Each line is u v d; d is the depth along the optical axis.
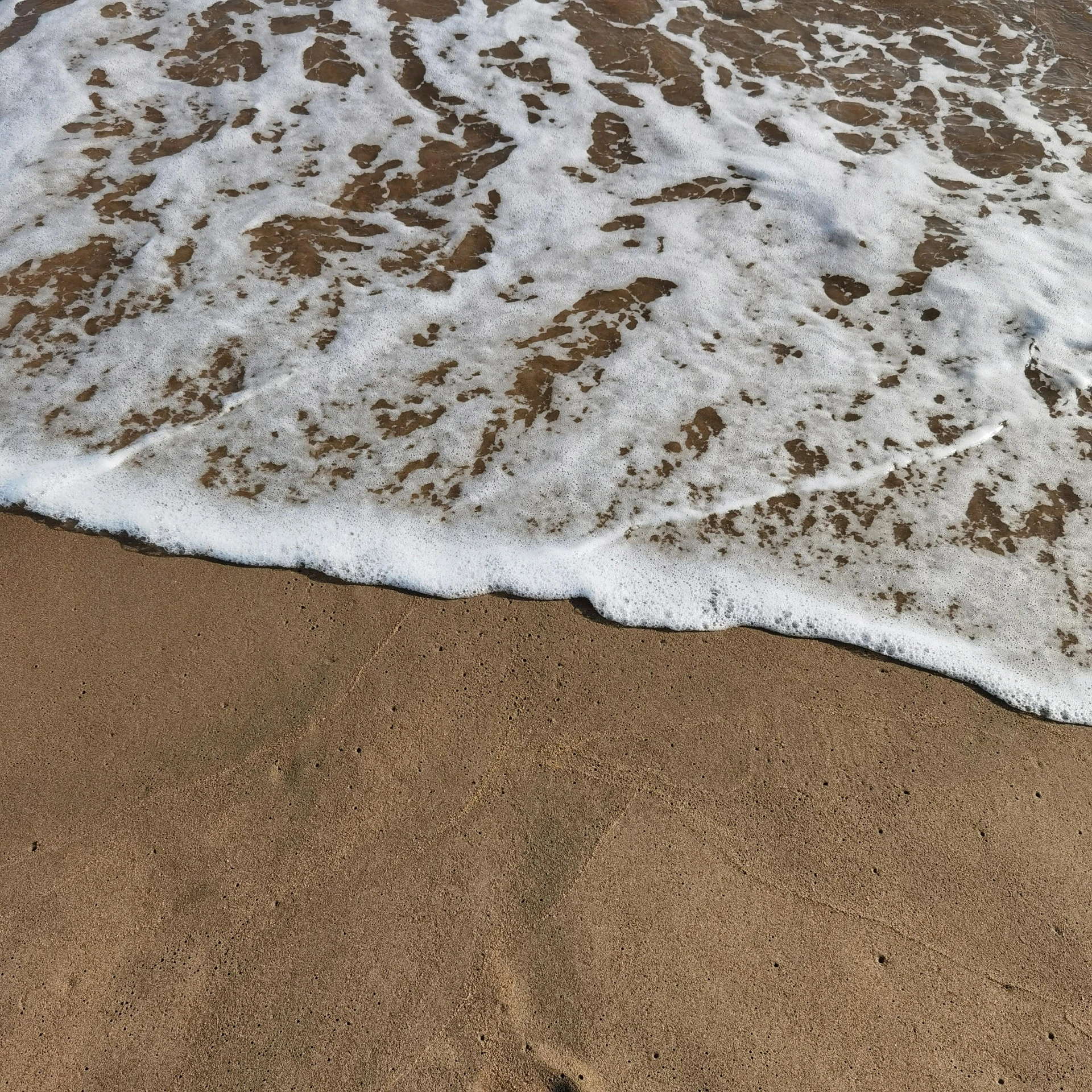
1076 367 3.65
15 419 3.41
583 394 3.56
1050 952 2.25
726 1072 2.08
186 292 3.91
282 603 2.91
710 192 4.50
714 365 3.68
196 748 2.58
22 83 4.98
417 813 2.46
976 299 3.93
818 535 3.13
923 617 2.91
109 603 2.90
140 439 3.36
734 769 2.55
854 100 5.06
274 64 5.20
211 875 2.36
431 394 3.55
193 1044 2.12
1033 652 2.83
